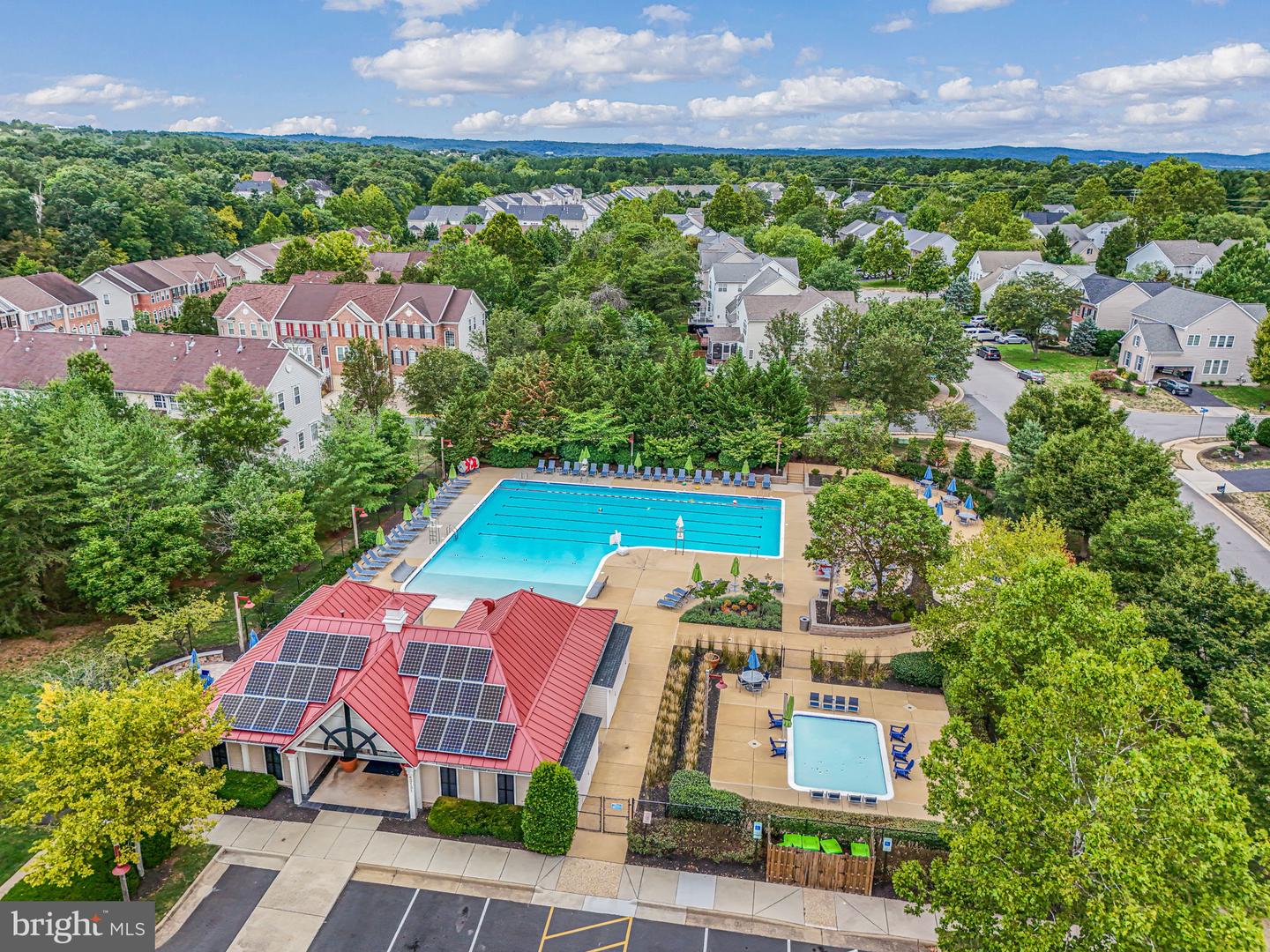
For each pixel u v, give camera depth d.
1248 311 78.88
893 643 37.28
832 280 105.50
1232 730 22.41
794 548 47.91
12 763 21.77
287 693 27.59
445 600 41.62
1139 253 118.38
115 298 106.12
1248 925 14.70
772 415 60.12
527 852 25.58
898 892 20.22
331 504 45.34
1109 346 89.50
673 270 93.06
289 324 85.38
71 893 23.30
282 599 41.19
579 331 77.06
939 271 118.62
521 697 27.42
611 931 22.91
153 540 37.28
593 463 61.03
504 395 61.44
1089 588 25.27
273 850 25.42
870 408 61.09
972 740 20.50
